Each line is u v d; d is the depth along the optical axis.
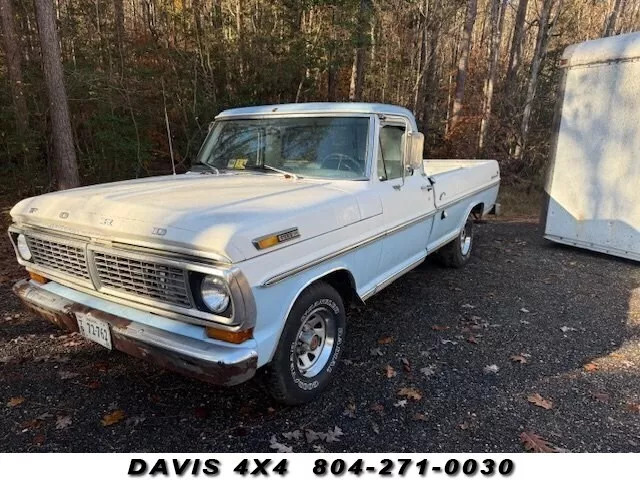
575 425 2.89
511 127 16.12
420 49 16.97
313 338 3.10
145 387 3.22
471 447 2.70
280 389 2.82
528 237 8.13
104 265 2.74
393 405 3.07
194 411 2.97
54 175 9.79
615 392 3.27
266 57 12.94
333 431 2.80
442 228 5.21
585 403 3.13
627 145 6.28
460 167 5.93
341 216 3.14
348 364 3.59
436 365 3.60
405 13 16.52
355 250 3.30
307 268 2.79
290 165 3.85
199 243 2.32
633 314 4.69
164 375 3.38
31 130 9.18
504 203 11.71
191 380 3.32
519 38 17.73
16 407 2.96
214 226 2.39
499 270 6.11
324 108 3.85
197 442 2.69
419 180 4.41
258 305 2.45
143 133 11.00
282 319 2.68
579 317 4.60
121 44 11.91
